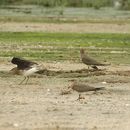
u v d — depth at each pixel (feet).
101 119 69.31
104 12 256.73
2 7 268.82
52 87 89.30
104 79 97.30
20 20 205.36
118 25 199.21
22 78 96.68
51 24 195.31
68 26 191.62
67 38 159.53
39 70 90.53
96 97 82.12
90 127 65.21
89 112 72.69
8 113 71.15
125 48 142.92
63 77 98.99
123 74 102.78
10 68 107.34
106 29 188.34
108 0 295.48
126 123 67.67
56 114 71.10
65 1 284.61
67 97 81.66
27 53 127.75
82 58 100.78
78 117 69.97
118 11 266.57
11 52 128.57
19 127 64.44
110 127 65.62
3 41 148.56
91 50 136.67
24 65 88.07
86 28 188.55
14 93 84.07
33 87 89.10
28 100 79.10
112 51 136.15
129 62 119.75
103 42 153.38
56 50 134.10
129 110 74.43
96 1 289.94
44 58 121.39
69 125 65.98
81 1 291.17
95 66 103.14
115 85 92.48
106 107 75.82
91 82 94.43
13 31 173.37
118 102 79.25
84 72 103.14
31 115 70.33
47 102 77.97
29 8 266.16
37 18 214.69
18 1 297.33
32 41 150.51
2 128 63.77
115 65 114.73
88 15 235.61
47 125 65.72
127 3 285.64
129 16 237.45
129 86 91.97
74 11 256.32
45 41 151.23
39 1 286.25
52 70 104.83
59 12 244.83
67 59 120.88
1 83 91.97
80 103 77.77
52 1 281.54
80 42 151.43
